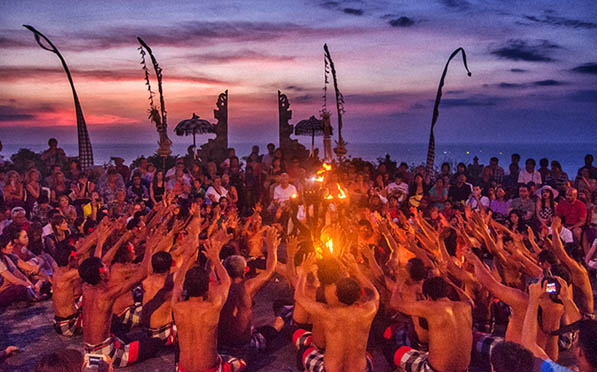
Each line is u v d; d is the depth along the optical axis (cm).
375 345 632
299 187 1398
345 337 469
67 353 282
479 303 635
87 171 1567
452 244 683
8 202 1161
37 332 686
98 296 545
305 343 572
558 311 497
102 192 1326
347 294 465
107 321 557
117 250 655
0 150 1423
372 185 1399
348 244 680
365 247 618
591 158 1355
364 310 471
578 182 1318
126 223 932
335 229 808
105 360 388
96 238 763
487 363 536
